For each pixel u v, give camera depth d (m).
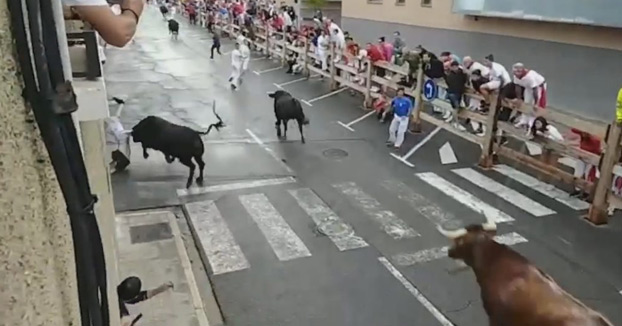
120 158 10.21
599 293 6.54
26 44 0.90
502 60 18.20
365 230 8.09
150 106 15.38
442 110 13.53
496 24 18.42
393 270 7.00
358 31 27.38
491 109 10.61
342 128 13.55
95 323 1.08
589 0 14.53
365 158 11.36
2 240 0.87
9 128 0.88
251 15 29.70
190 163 9.60
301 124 12.45
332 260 7.22
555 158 10.70
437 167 10.85
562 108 15.38
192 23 41.59
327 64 19.27
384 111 14.10
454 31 20.47
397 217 8.55
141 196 9.14
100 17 1.73
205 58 24.72
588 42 15.06
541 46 16.69
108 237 3.38
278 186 9.75
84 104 1.65
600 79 14.71
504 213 8.70
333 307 6.20
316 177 10.23
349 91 17.80
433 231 8.09
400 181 10.08
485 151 10.83
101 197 2.95
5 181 0.87
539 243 7.75
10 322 0.90
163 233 7.85
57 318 1.05
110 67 21.67
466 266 6.13
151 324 5.74
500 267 4.89
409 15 23.16
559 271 7.02
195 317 5.90
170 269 6.86
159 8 53.19
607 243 7.79
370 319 6.00
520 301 4.56
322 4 32.97
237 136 12.72
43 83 0.93
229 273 6.86
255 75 20.83
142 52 25.97
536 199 9.27
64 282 1.09
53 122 0.94
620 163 8.24
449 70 12.55
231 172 10.39
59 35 1.13
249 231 8.00
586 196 9.30
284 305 6.22
